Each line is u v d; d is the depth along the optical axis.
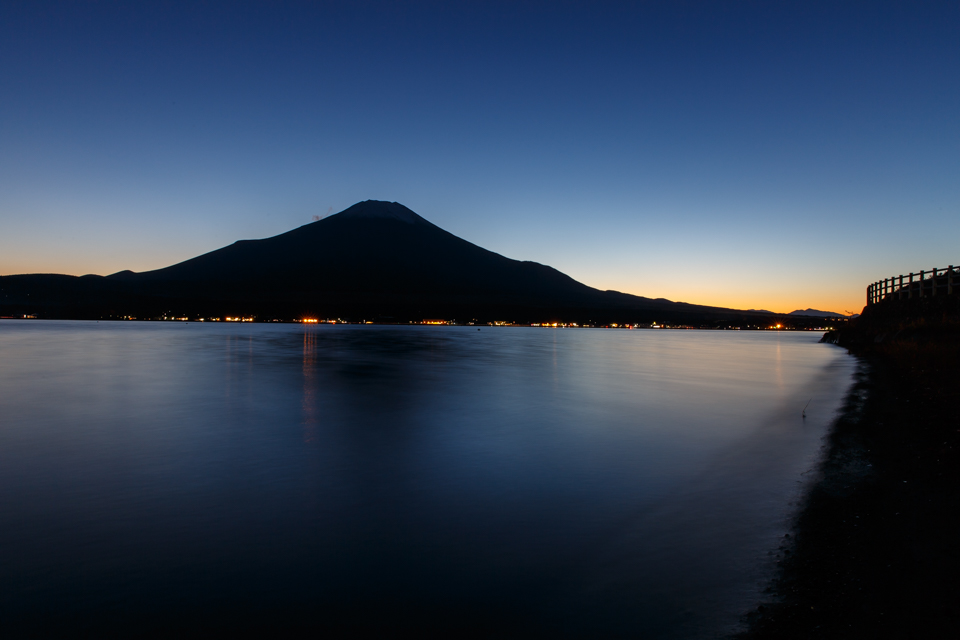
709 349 50.81
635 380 22.83
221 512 7.03
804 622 4.34
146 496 7.65
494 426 12.66
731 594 4.85
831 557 5.41
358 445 10.72
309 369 26.19
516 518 6.78
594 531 6.34
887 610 4.43
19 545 6.04
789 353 43.38
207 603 4.86
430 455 9.94
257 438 11.32
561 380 22.62
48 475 8.66
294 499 7.52
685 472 8.74
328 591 5.04
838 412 13.87
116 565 5.56
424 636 4.34
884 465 8.45
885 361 26.95
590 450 10.32
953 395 13.70
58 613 4.71
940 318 27.20
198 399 16.62
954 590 4.68
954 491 7.04
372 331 101.50
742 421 13.24
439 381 21.80
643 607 4.69
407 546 5.98
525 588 5.05
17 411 14.52
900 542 5.64
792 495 7.36
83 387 19.39
